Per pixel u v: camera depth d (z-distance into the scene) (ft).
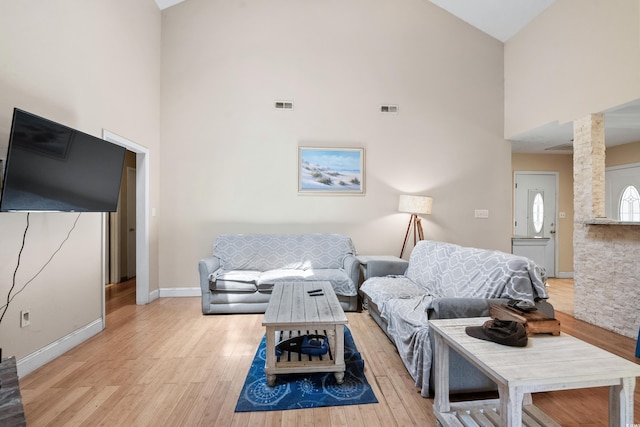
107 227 16.34
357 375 6.99
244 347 8.55
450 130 15.06
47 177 6.90
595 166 10.68
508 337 4.70
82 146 7.91
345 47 14.57
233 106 14.11
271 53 14.26
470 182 15.14
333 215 14.46
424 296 8.59
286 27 14.33
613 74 9.99
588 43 10.86
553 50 12.39
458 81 15.08
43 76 7.60
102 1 9.88
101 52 9.86
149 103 12.91
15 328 6.82
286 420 5.53
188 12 13.97
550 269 19.25
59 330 8.07
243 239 13.16
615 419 4.01
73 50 8.63
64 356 7.98
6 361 4.86
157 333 9.55
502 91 15.33
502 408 3.90
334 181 14.44
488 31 15.06
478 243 15.17
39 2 7.45
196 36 13.99
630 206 16.67
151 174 13.11
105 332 9.62
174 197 13.85
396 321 7.59
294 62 14.35
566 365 4.11
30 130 6.39
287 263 12.84
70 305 8.47
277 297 8.29
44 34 7.62
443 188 15.02
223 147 14.06
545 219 19.51
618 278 9.75
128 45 11.36
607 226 10.09
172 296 13.79
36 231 7.38
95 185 8.43
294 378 6.90
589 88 10.84
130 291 14.75
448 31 15.03
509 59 14.94
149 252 12.89
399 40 14.83
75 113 8.71
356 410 5.81
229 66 14.11
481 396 6.27
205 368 7.38
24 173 6.32
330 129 14.48
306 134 14.38
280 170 14.25
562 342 4.87
